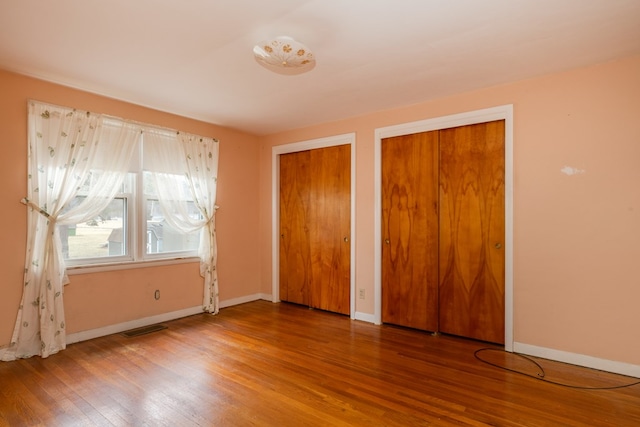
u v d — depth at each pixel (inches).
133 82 113.0
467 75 108.0
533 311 110.6
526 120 111.7
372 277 146.9
